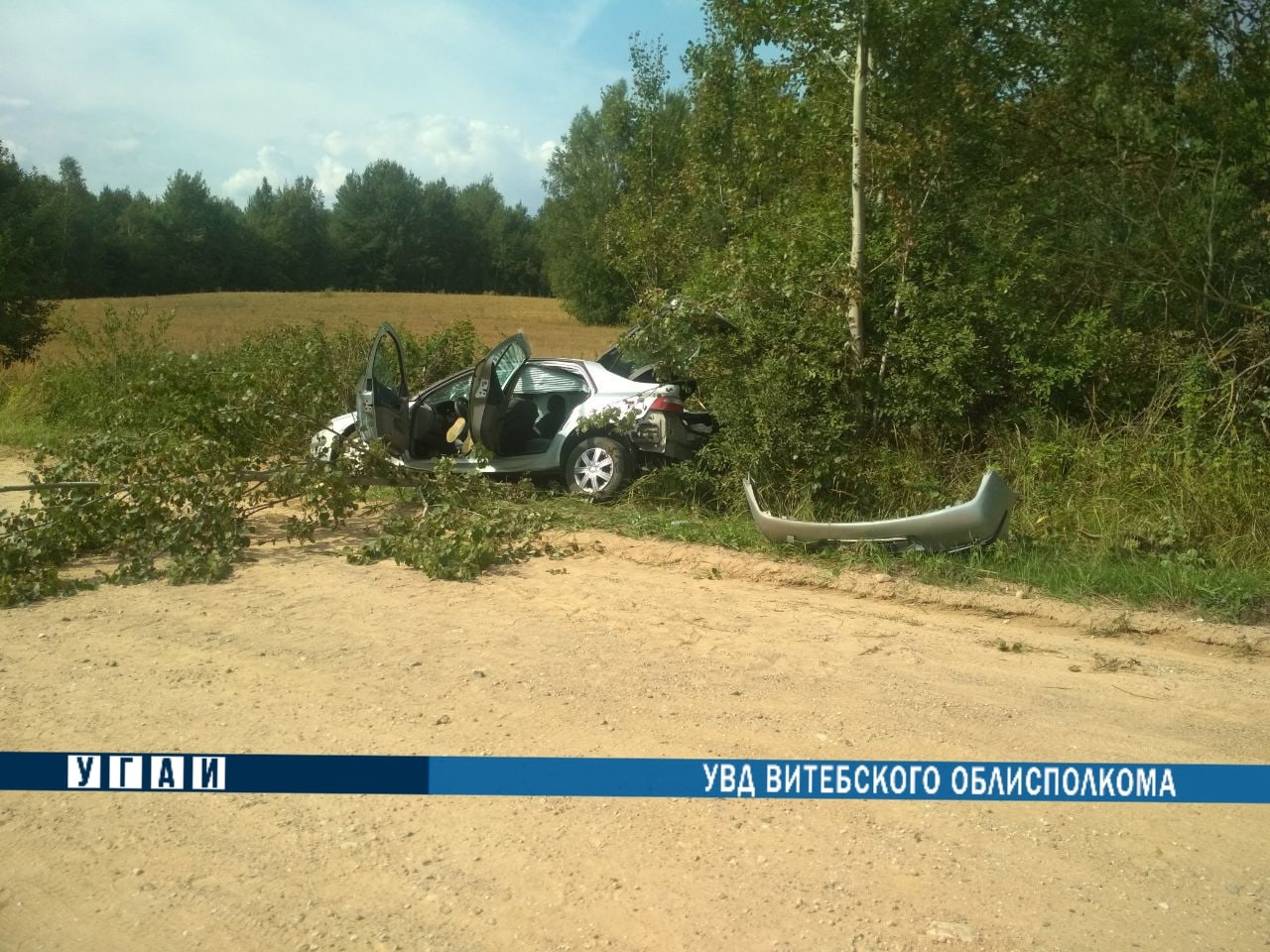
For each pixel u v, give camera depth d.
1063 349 9.20
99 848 3.57
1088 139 10.55
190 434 8.48
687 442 9.56
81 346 16.50
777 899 3.21
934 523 7.17
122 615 6.22
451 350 14.72
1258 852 3.55
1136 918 3.12
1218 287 9.82
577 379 10.13
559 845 3.55
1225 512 7.64
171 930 3.07
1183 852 3.54
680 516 8.89
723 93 13.38
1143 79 10.45
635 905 3.18
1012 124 10.28
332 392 10.33
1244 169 10.19
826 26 9.45
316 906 3.18
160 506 7.82
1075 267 10.00
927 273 9.27
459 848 3.54
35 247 28.47
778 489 8.73
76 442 8.18
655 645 5.67
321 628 5.94
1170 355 9.21
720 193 13.71
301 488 8.38
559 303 61.38
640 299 9.85
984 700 4.90
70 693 4.90
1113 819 3.78
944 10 9.19
